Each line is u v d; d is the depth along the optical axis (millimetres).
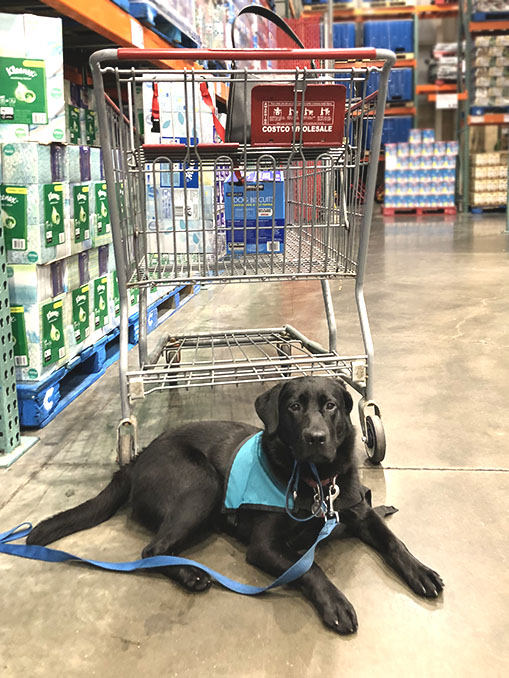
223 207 2783
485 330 3955
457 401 2838
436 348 3617
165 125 2740
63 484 2164
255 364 2393
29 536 1794
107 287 3303
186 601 1552
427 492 2057
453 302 4746
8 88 2543
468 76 12023
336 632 1427
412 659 1346
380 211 12898
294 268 2492
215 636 1426
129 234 2352
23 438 2525
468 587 1582
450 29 14508
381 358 3461
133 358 3561
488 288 5199
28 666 1348
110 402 2951
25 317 2531
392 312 4500
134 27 3283
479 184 11938
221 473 1839
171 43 3996
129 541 1828
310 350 3002
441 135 14758
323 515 1677
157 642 1411
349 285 5598
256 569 1687
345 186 2430
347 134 2322
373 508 1912
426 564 1678
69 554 1708
